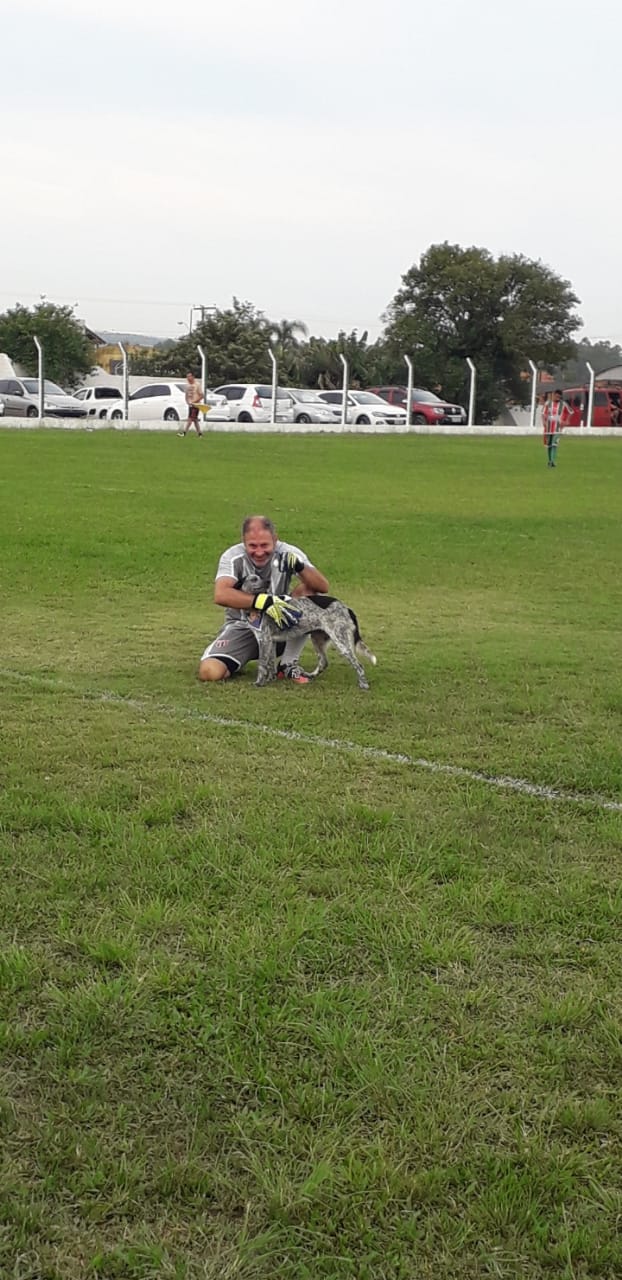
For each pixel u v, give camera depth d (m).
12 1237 2.59
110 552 13.02
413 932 3.87
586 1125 2.96
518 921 3.98
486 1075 3.15
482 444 36.59
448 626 9.58
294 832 4.68
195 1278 2.50
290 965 3.65
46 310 59.75
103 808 4.96
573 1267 2.54
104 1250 2.55
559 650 8.59
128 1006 3.41
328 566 12.55
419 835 4.73
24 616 9.64
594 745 6.07
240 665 7.50
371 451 31.64
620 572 12.62
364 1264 2.53
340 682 7.47
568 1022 3.39
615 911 4.06
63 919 3.91
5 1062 3.19
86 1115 2.96
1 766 5.52
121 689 7.18
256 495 19.44
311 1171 2.79
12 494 18.66
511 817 4.98
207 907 4.04
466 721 6.52
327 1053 3.21
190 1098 3.04
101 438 33.50
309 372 65.50
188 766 5.62
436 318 62.28
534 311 61.44
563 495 21.03
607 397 49.12
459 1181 2.77
